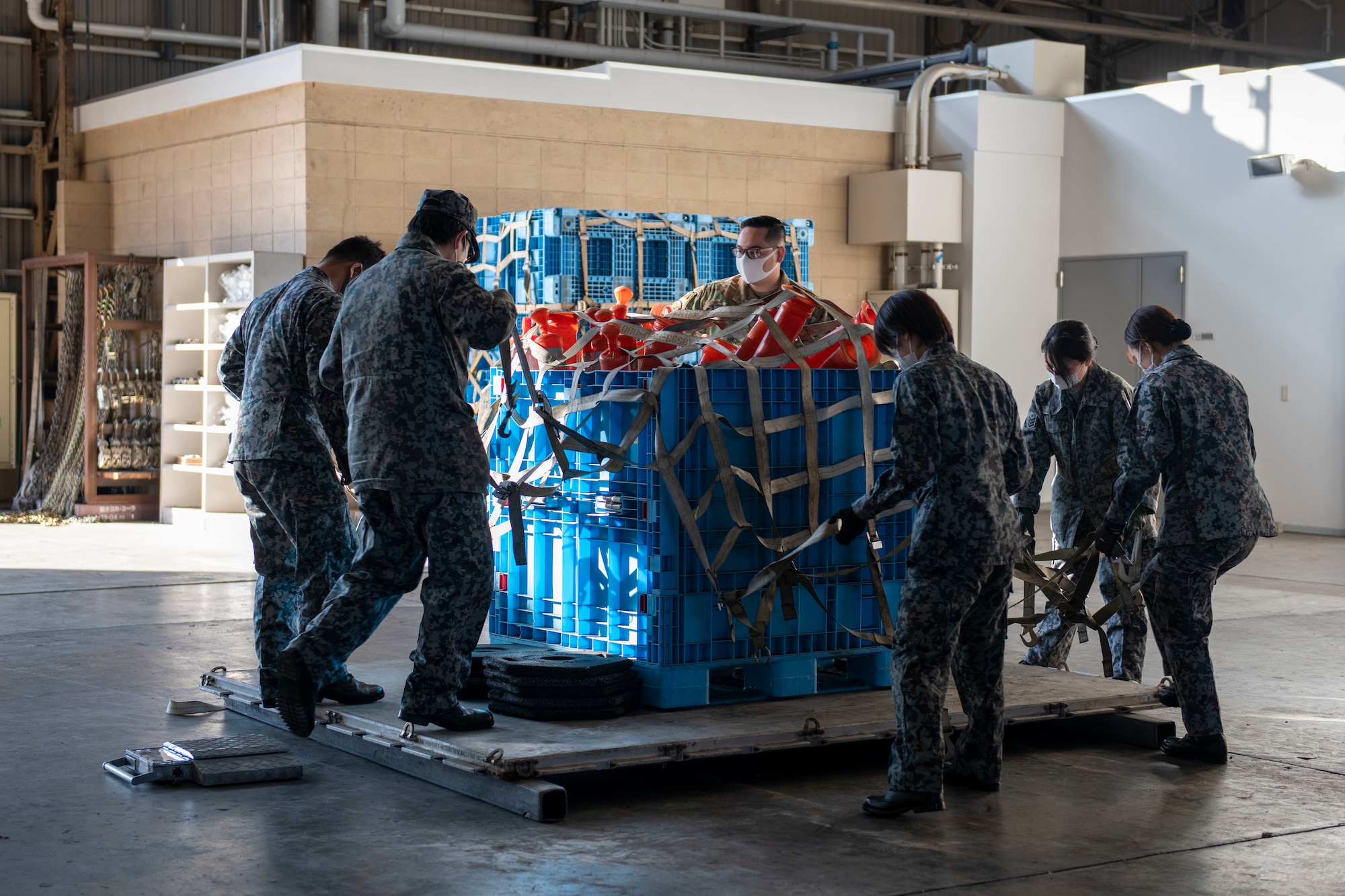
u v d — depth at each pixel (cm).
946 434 426
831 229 1582
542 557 557
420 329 464
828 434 533
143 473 1423
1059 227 1591
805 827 429
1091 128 1555
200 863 388
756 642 497
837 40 2042
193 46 1761
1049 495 1609
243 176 1365
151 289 1444
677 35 1906
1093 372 589
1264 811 450
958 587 432
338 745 517
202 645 735
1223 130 1427
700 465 507
